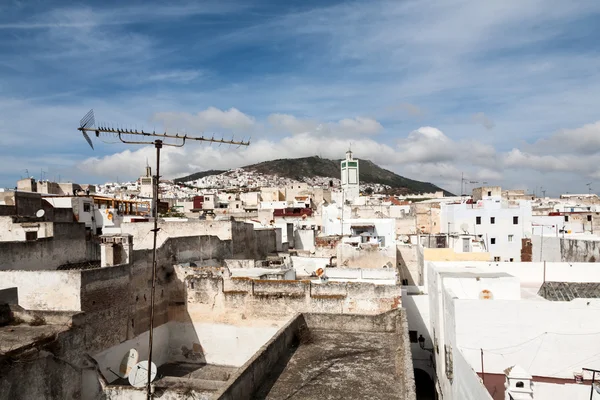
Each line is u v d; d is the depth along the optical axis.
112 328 21.00
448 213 60.34
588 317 16.31
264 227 48.16
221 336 25.28
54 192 55.03
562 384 15.70
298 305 24.42
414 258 45.28
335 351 17.75
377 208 76.38
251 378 13.74
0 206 30.59
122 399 18.56
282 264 33.62
